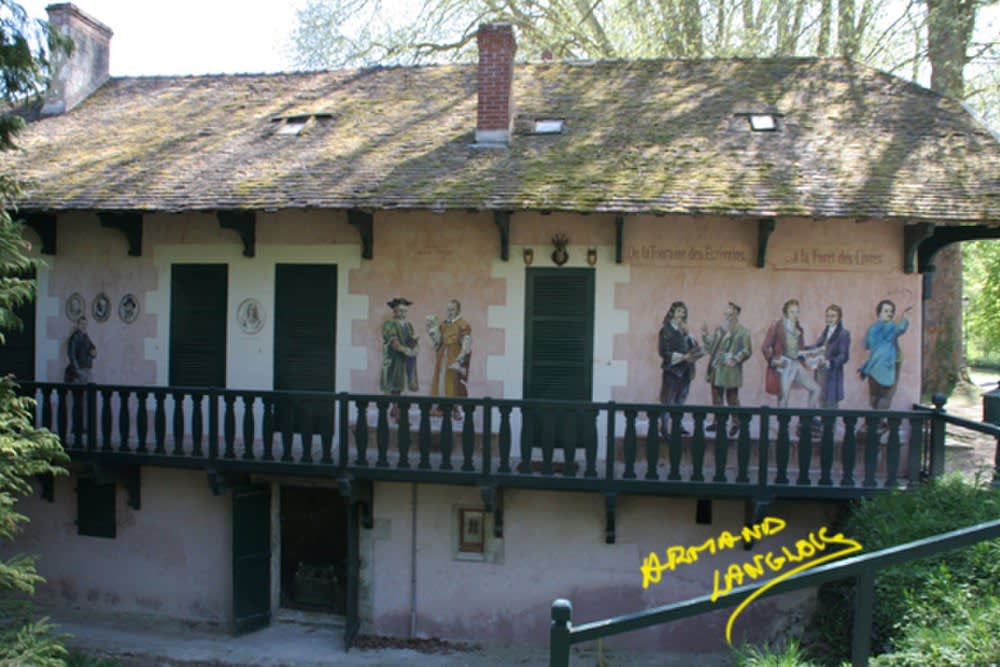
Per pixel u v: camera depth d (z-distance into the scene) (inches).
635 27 741.9
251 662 381.7
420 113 471.5
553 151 405.1
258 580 418.0
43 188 401.1
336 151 425.1
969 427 309.7
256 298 414.0
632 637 388.2
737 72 493.0
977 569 229.9
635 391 385.4
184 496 425.4
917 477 335.9
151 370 426.3
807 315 375.6
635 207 339.6
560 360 390.3
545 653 389.4
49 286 436.8
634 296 383.9
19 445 301.1
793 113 435.8
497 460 378.6
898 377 371.9
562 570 391.5
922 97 446.0
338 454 393.4
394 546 405.1
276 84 544.7
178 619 427.8
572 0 756.6
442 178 378.0
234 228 401.1
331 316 407.5
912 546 132.8
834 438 374.6
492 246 392.8
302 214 408.2
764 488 336.5
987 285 849.5
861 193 346.9
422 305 399.2
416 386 400.8
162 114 512.4
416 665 378.6
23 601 317.7
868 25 660.7
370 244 401.1
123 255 428.1
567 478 347.6
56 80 531.8
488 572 397.4
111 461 390.6
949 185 352.8
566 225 386.9
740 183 360.8
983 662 177.0
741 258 378.0
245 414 374.0
